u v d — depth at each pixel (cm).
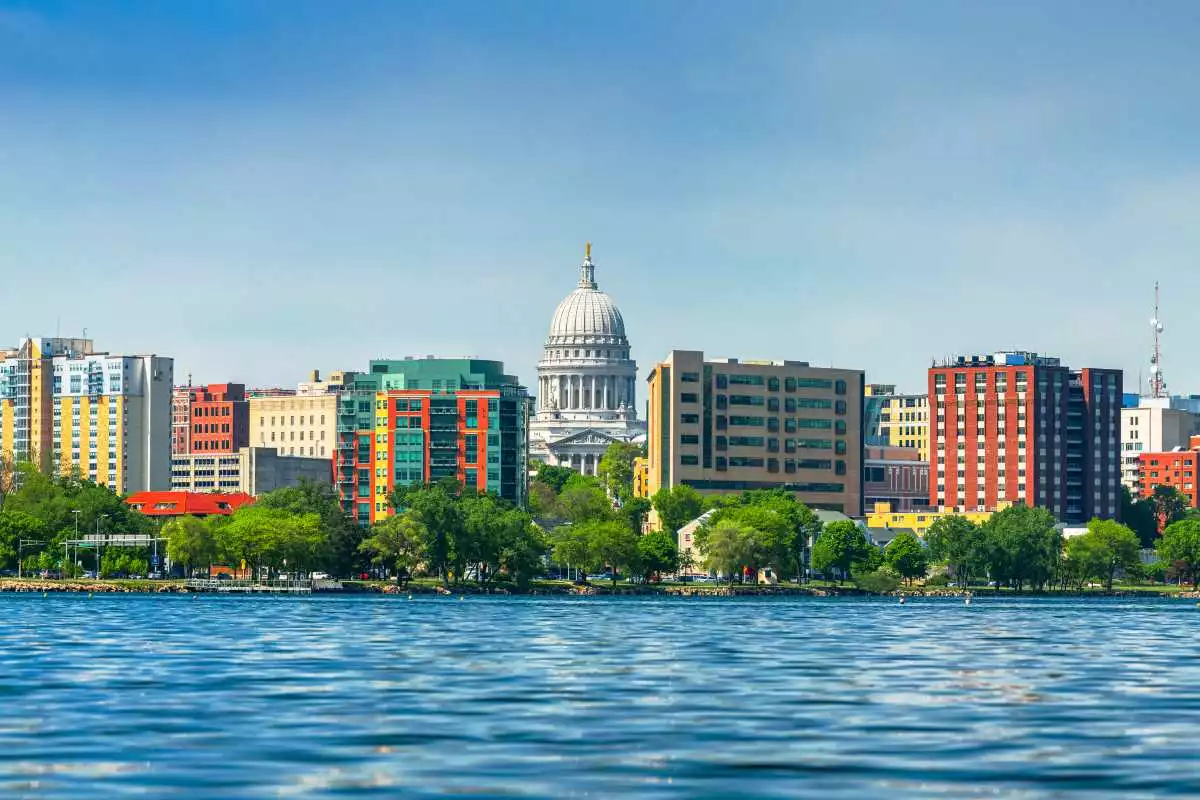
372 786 12062
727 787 12100
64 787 12006
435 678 19500
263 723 15238
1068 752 13688
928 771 12769
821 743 14150
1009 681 19550
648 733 14712
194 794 11762
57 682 18775
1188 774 12675
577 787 12069
